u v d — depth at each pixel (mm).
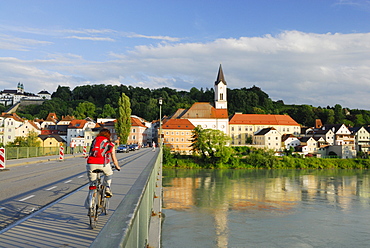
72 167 29156
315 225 30922
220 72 139625
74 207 10773
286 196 47438
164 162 95000
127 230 3600
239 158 99188
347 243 25859
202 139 96188
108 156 8484
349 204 42062
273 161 95562
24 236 7379
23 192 14258
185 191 51188
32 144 99250
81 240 7098
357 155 124188
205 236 26562
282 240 26141
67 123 171125
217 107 138125
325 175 78875
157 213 13828
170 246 23938
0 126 133500
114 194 13219
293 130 143875
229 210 36875
